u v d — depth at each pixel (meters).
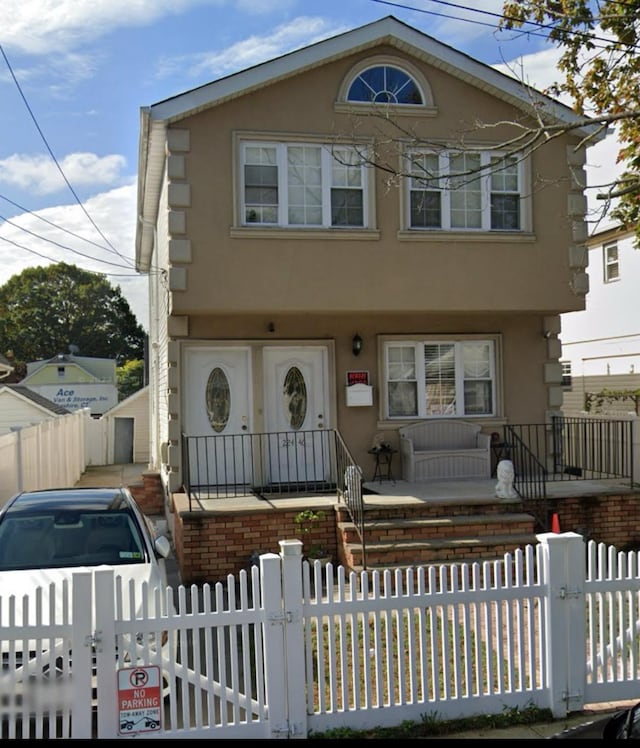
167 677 5.50
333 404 12.27
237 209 11.20
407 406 12.62
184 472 11.73
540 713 5.47
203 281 11.07
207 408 12.00
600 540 10.78
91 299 58.03
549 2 10.09
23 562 6.87
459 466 12.23
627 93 10.49
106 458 24.75
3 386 22.28
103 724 4.91
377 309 11.55
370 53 11.70
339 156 11.65
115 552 7.05
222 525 9.82
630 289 19.28
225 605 9.05
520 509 10.34
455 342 12.79
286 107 11.45
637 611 6.18
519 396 12.90
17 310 56.47
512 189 12.20
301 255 11.33
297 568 5.21
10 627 4.85
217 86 11.04
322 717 5.24
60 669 5.07
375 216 11.57
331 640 5.30
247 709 5.12
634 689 5.68
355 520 9.75
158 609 5.03
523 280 12.01
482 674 6.06
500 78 11.82
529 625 5.59
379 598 5.35
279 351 12.28
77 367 42.47
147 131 11.30
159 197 14.01
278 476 12.11
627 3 9.73
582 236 12.20
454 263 11.78
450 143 11.48
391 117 11.70
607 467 12.60
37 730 4.83
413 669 5.39
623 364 19.61
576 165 12.27
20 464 12.09
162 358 13.62
